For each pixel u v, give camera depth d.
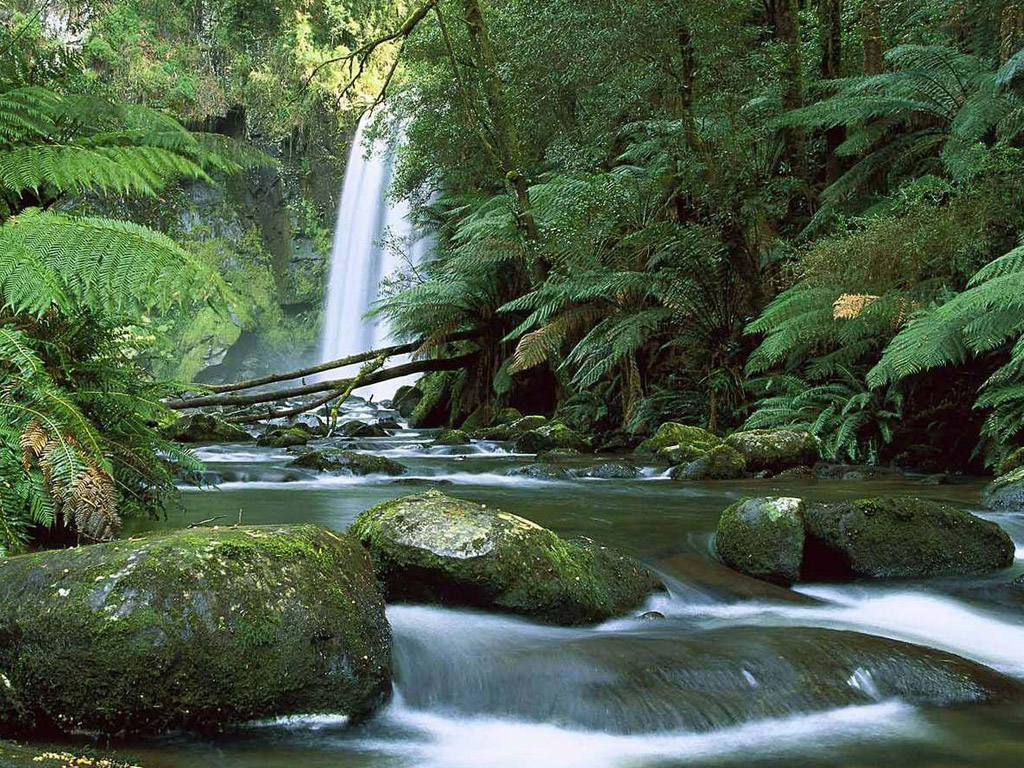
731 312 9.97
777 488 6.25
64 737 2.14
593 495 5.96
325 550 2.51
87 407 3.49
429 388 16.27
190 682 2.16
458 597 3.02
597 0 10.36
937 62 9.99
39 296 2.46
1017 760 2.21
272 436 10.80
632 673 2.63
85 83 3.67
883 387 7.91
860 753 2.26
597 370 10.32
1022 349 5.72
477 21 11.62
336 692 2.32
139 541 2.33
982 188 7.54
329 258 33.72
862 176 10.20
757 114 10.90
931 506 4.04
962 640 3.21
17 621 2.16
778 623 3.29
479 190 15.54
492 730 2.43
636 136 12.66
